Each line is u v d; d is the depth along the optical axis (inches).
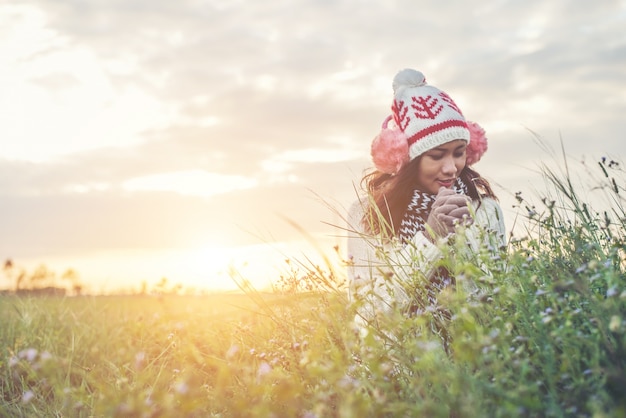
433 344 92.6
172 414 105.0
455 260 115.2
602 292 105.6
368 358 98.5
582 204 126.3
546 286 105.8
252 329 147.9
